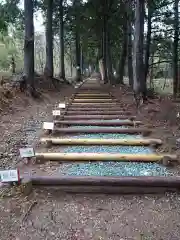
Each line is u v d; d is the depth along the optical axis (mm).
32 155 5172
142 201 3793
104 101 13164
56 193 4004
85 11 26797
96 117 9039
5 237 3053
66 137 6941
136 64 11680
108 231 3139
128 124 8117
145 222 3309
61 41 25984
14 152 5832
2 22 16281
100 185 4043
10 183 4137
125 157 5211
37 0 21234
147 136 6941
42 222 3322
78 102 13039
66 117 9102
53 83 18859
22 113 10031
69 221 3338
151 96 12531
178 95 16234
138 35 11641
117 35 29406
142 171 4727
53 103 13672
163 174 4602
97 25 28875
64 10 26703
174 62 18781
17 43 33344
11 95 11281
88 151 5820
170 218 3389
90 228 3193
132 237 3033
